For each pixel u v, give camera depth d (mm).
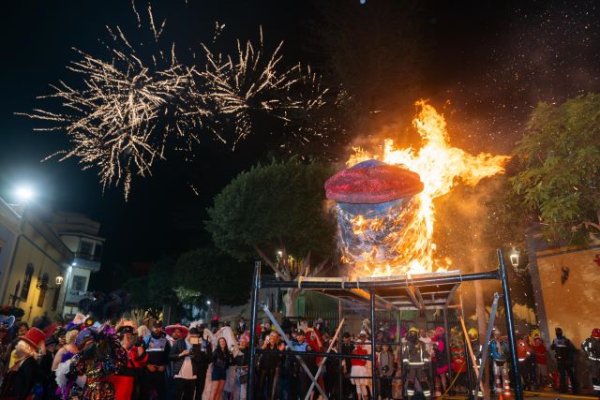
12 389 6812
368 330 11727
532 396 10969
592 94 8266
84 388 5684
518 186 9242
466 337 7938
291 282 5004
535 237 13867
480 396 8039
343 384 11250
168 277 42906
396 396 9961
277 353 4809
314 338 10586
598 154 7922
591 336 11172
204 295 38031
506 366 11570
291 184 20797
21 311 11953
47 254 25656
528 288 21406
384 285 4789
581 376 12164
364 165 5562
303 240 20953
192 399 9023
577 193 8312
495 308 4770
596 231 10406
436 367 11180
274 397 10602
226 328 10391
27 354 6855
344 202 5520
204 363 9422
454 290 6375
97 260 43500
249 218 20609
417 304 7527
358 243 5496
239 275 36156
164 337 8961
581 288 12445
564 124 8555
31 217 20578
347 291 6258
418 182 5477
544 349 13250
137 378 7488
